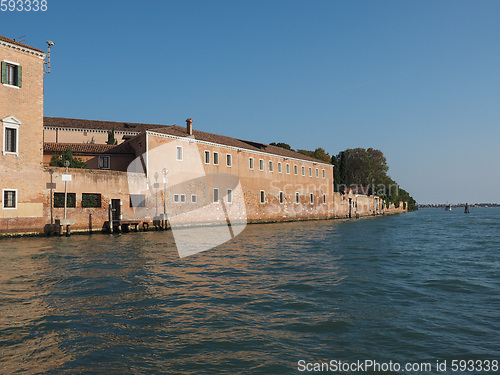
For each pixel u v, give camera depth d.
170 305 8.62
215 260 15.84
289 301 9.03
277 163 53.69
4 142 25.30
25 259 15.65
